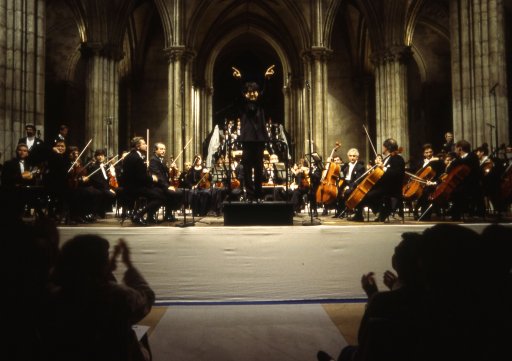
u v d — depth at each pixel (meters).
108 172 13.62
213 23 31.56
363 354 2.18
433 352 2.09
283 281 6.49
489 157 10.61
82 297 2.38
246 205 7.22
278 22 31.75
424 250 2.29
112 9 24.03
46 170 8.96
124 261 3.33
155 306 6.35
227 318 5.77
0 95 12.06
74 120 30.06
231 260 6.46
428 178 10.83
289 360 4.30
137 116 30.84
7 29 12.33
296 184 15.85
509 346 2.08
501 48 14.34
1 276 2.32
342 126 31.05
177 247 6.43
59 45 29.53
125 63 30.50
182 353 4.50
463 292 2.17
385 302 2.72
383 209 9.37
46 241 2.77
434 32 30.02
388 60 23.75
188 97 25.59
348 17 30.16
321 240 6.55
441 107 30.38
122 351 2.35
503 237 2.53
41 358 2.26
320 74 25.39
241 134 8.52
